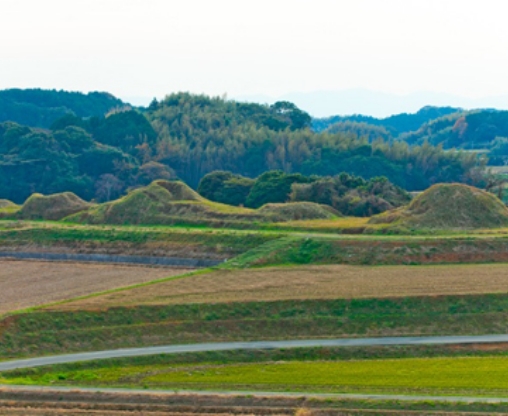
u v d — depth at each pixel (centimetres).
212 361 16562
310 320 18362
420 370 15750
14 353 16775
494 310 18838
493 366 15988
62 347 17150
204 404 13938
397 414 13338
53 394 14325
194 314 18512
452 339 17675
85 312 18275
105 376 15625
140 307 18638
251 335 17888
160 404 13975
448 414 13288
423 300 19112
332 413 13412
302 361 16662
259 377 15450
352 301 19050
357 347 17125
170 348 17150
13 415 13438
